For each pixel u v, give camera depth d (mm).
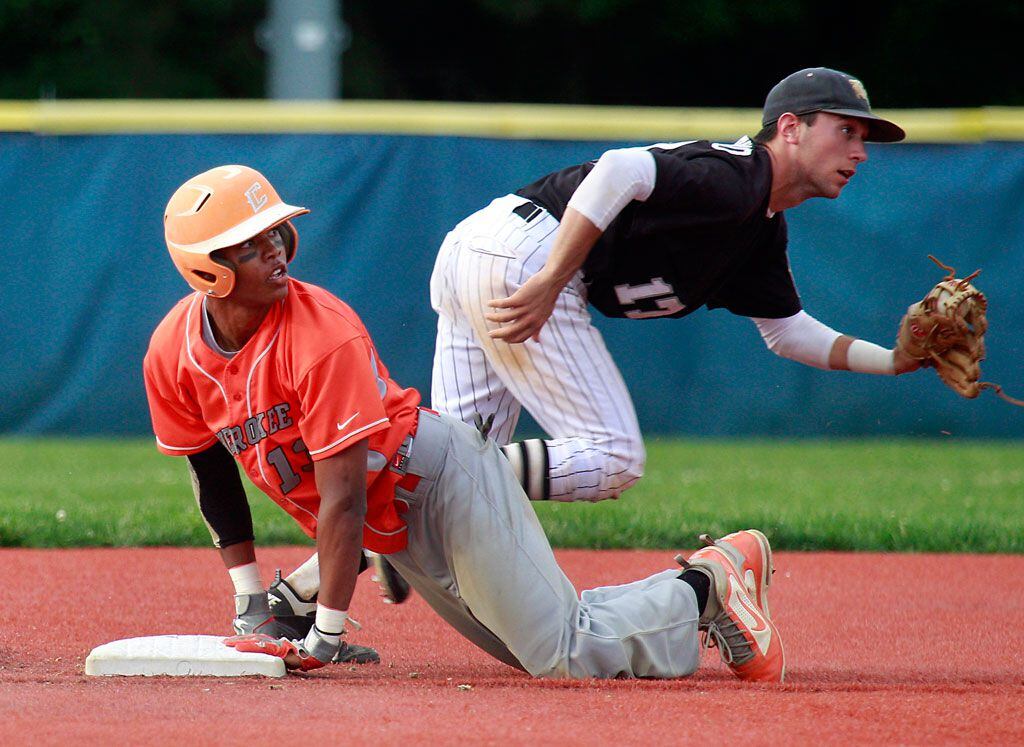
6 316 38531
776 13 69188
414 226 38469
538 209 14352
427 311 38625
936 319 15305
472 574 12750
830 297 38469
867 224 38375
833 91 14062
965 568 21469
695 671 13461
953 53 69875
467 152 38312
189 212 11742
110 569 20312
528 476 14023
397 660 14633
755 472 32719
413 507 12797
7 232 38406
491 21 71625
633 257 14086
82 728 10516
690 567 13648
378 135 38375
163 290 38562
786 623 17172
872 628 16859
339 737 10273
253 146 38438
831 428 39156
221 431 12508
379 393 12398
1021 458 35750
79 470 31891
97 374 38656
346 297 38438
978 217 38281
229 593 18516
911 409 39219
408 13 71500
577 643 12891
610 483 14297
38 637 15406
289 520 24406
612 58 72125
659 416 39125
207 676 12703
